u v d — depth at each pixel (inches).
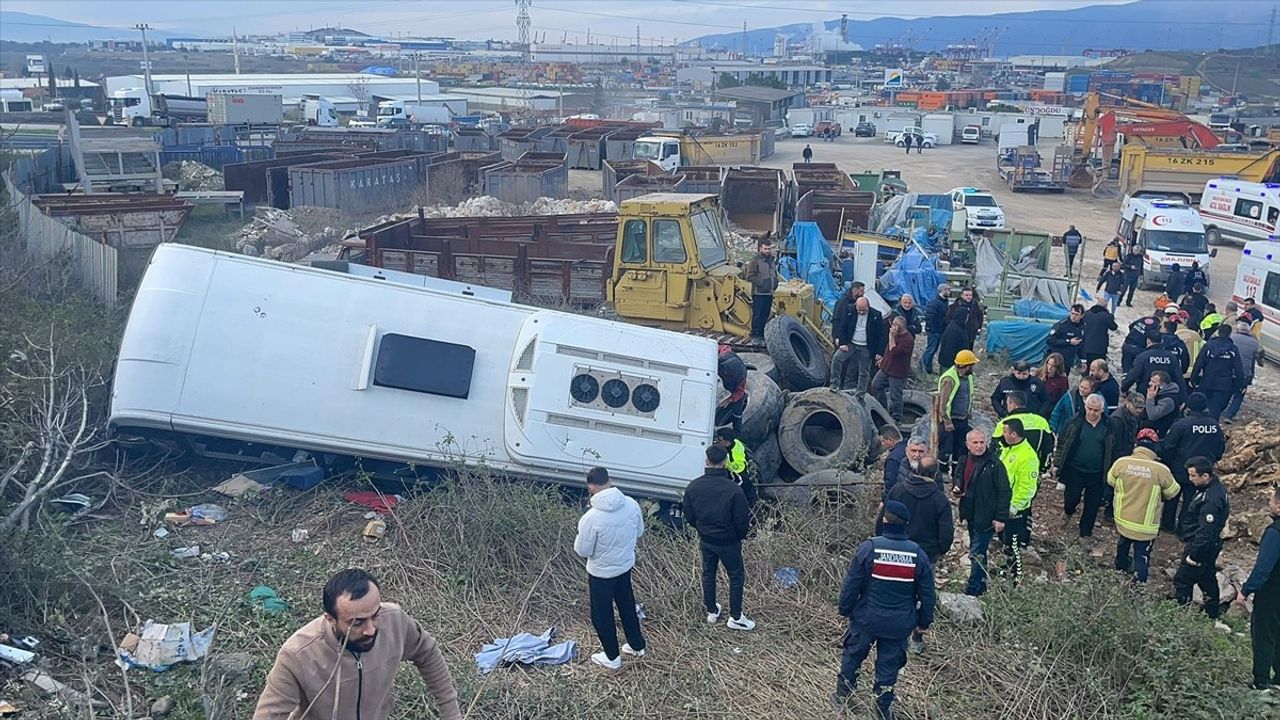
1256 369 686.5
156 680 234.8
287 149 1467.8
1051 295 713.0
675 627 287.9
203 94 3609.7
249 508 339.0
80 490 335.9
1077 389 440.5
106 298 559.8
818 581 319.9
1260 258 712.4
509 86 5246.1
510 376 363.9
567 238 813.2
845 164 2092.8
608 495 256.8
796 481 400.2
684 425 365.4
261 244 924.0
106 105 2837.1
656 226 509.4
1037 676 264.4
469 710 220.8
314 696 144.6
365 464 365.1
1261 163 1416.1
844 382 543.8
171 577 290.5
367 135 1720.0
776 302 549.3
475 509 316.2
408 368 358.3
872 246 707.4
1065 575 343.6
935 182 1806.1
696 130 2201.0
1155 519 331.0
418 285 426.6
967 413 414.9
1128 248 989.2
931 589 238.5
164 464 362.9
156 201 818.2
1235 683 260.8
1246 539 381.7
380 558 310.5
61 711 216.1
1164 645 267.1
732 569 283.1
